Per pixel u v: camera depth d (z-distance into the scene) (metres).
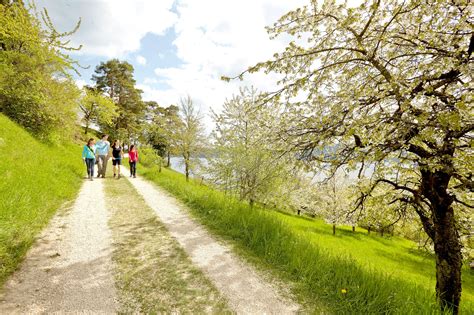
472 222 6.08
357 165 4.07
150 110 39.88
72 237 4.40
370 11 4.06
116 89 37.44
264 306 2.97
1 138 7.77
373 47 4.40
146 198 7.97
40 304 2.62
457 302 4.21
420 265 15.26
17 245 3.69
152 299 2.91
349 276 3.57
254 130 6.00
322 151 4.46
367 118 3.68
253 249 4.57
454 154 3.70
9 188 4.91
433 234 5.19
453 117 2.77
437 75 3.36
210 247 4.52
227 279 3.49
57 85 14.05
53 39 8.66
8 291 2.74
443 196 4.31
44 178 6.86
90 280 3.16
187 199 7.95
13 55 11.42
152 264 3.73
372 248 17.81
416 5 3.65
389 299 3.12
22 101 12.25
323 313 2.94
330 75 4.79
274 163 5.05
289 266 3.92
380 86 4.09
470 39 3.78
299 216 25.95
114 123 36.69
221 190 11.24
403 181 5.33
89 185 9.14
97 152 11.48
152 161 19.06
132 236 4.74
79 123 17.78
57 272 3.26
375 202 6.05
